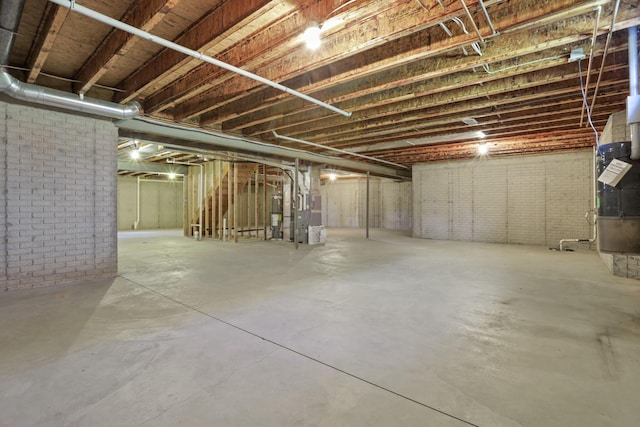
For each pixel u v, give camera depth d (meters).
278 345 2.36
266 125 5.54
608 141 4.82
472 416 1.57
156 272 4.88
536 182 8.30
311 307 3.22
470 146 7.29
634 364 2.08
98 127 4.39
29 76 3.44
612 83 3.40
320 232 8.59
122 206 13.44
